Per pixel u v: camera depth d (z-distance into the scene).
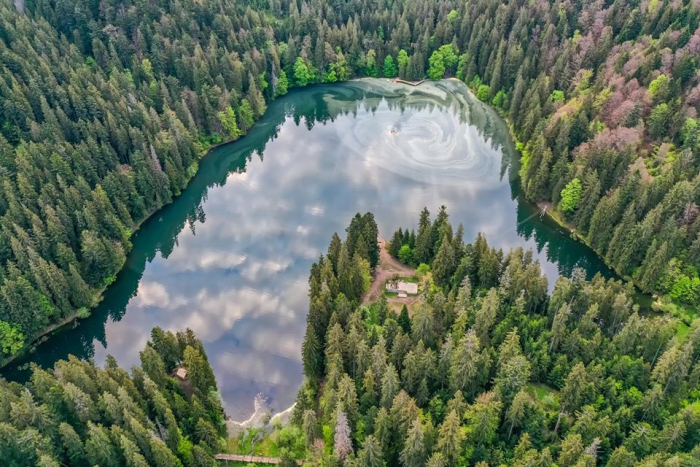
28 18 179.38
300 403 101.50
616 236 134.62
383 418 87.75
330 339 104.12
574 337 103.00
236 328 129.50
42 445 86.62
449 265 125.38
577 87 178.38
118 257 140.25
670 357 94.19
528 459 82.12
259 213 166.00
